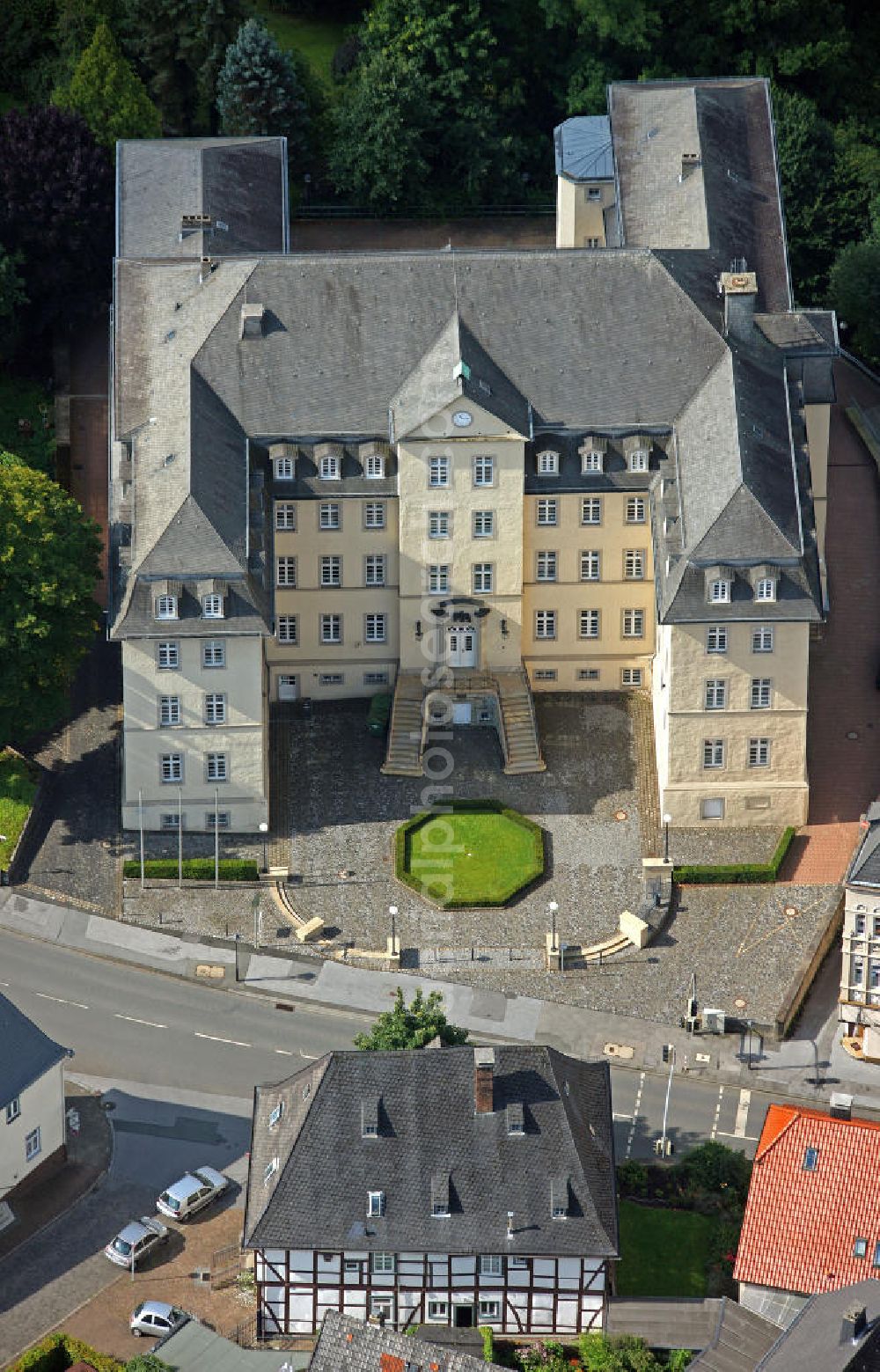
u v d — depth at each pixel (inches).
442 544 7406.5
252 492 7263.8
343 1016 6825.8
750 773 7288.4
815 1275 5816.9
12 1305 6023.6
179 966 6948.8
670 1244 6176.2
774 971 6934.1
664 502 7263.8
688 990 6884.8
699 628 7091.5
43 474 7480.3
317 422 7357.3
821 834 7327.8
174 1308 5969.5
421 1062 6008.9
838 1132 5940.0
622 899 7111.2
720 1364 5743.1
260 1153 6097.4
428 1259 5925.2
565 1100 6033.5
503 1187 5935.0
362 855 7239.2
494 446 7253.9
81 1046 6712.6
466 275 7490.2
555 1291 5944.9
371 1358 5551.2
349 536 7431.1
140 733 7160.4
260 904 7116.1
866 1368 5251.0
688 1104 6599.4
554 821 7332.7
